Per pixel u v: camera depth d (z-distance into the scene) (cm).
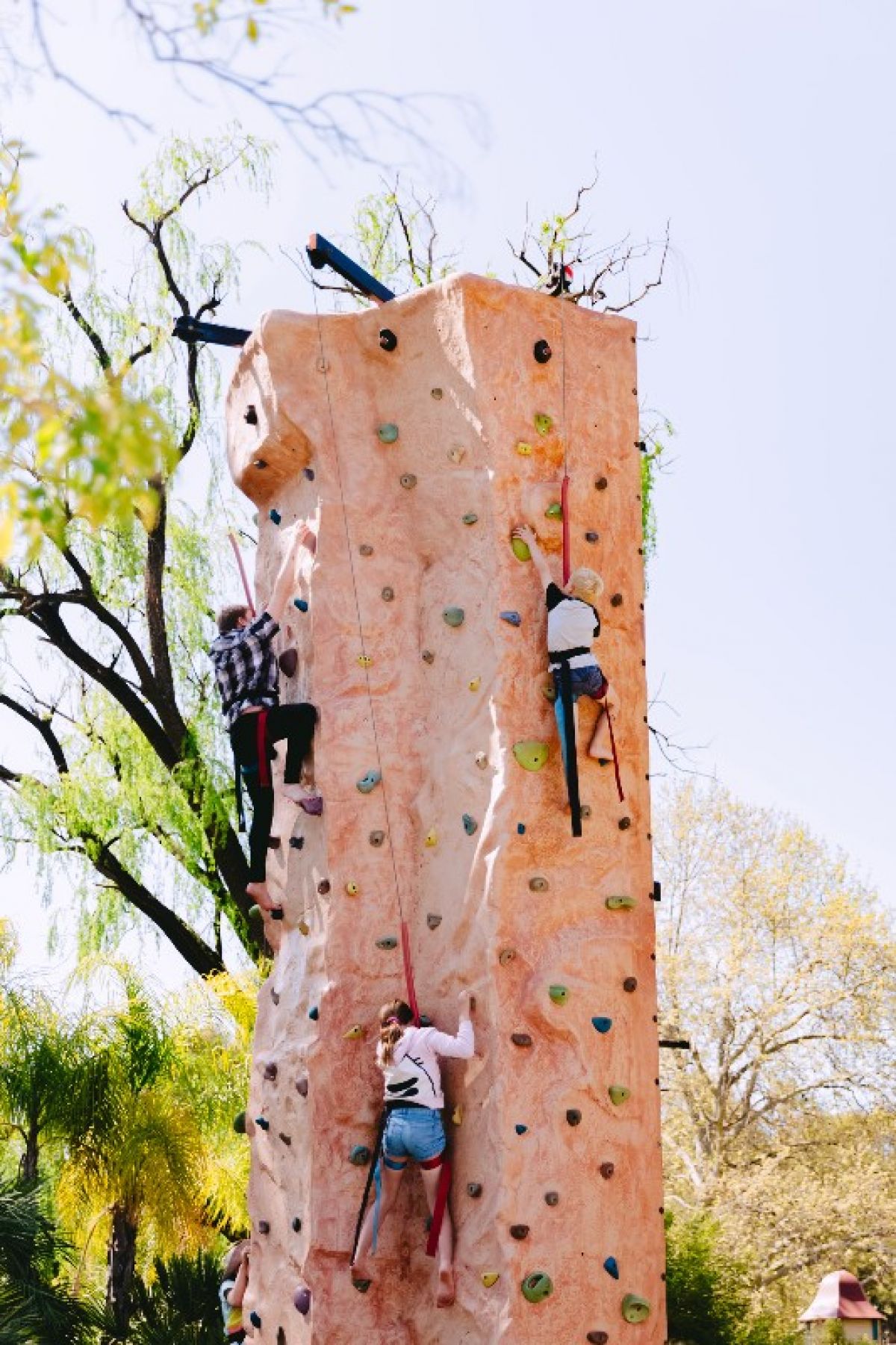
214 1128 1531
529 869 841
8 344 437
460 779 867
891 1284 2550
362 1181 834
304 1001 872
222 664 915
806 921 2708
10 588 1614
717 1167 2578
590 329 934
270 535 986
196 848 1611
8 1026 1488
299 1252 834
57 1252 1548
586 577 859
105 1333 1373
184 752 1631
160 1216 1466
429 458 917
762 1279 2448
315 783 897
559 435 905
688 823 2794
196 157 1694
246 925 1605
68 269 474
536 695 863
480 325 896
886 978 2625
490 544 879
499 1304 775
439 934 859
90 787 1623
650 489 1647
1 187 480
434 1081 807
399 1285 826
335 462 929
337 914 868
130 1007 1536
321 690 899
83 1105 1469
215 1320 1376
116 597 1722
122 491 422
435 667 901
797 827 2784
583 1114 820
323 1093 842
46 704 1731
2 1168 1703
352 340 945
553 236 1463
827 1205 2486
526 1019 820
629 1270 814
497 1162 793
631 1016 854
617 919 864
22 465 430
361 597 910
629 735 895
